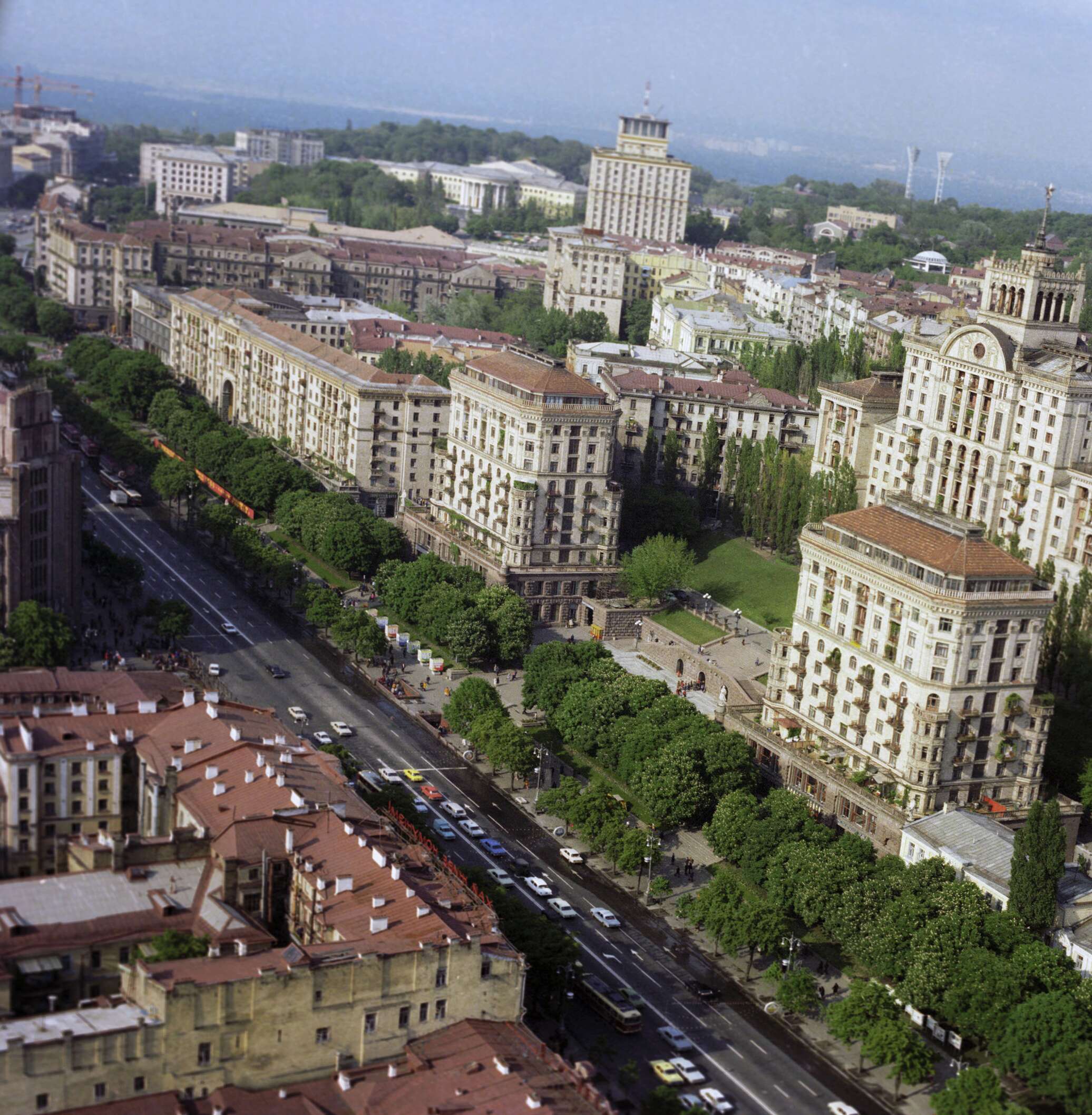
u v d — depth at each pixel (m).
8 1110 187.50
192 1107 196.38
